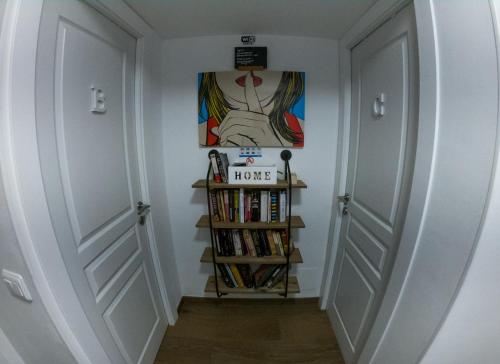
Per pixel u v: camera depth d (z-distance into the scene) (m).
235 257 1.58
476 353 0.67
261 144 1.56
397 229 0.98
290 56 1.49
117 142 1.13
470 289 0.60
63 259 0.76
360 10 1.15
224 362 1.42
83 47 0.88
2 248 0.70
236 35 1.47
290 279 1.74
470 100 0.57
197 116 1.57
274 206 1.51
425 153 0.72
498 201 0.52
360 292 1.28
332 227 1.67
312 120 1.57
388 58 1.04
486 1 0.52
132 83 1.26
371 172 1.21
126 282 1.18
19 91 0.61
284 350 1.49
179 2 1.10
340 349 1.49
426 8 0.69
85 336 0.83
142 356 1.28
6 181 0.61
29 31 0.63
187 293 1.90
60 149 0.78
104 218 1.02
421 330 0.73
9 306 0.82
